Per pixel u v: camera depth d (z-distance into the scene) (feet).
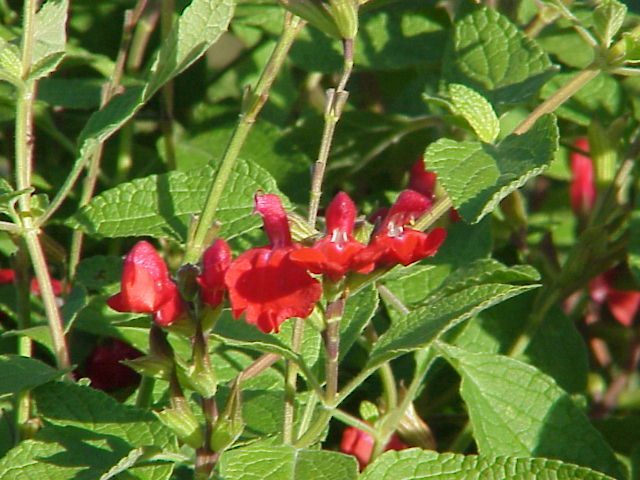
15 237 1.69
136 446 1.48
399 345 1.43
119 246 1.85
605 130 1.84
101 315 1.67
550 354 1.80
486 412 1.62
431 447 1.70
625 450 1.76
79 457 1.47
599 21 1.55
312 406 1.54
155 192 1.64
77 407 1.50
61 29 1.57
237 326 1.49
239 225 1.60
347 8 1.45
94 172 1.75
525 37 1.67
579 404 1.77
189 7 1.49
